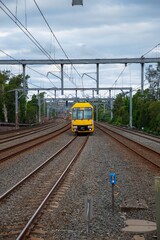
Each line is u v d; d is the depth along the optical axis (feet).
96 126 269.44
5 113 322.14
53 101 400.67
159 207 27.32
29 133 169.17
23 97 337.72
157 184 27.40
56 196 41.52
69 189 45.78
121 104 334.65
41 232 29.09
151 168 64.03
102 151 92.07
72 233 29.22
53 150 93.61
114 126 280.31
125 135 158.61
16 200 40.11
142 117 217.15
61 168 63.36
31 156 80.53
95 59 159.22
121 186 48.32
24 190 45.39
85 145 108.27
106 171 60.90
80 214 34.76
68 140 128.26
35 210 35.76
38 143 110.01
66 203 38.75
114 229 30.48
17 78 331.16
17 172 59.41
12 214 34.45
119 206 37.70
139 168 64.28
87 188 46.65
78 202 39.27
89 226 31.04
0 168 63.41
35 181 51.37
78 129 156.76
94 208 37.06
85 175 56.65
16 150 91.86
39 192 44.24
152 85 277.64
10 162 70.90
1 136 144.15
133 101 264.72
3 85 320.09
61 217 33.60
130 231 29.84
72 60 159.33
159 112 192.54
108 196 42.37
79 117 157.38
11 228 30.30
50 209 36.22
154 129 188.55
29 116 370.94
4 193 41.70
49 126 269.03
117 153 87.66
